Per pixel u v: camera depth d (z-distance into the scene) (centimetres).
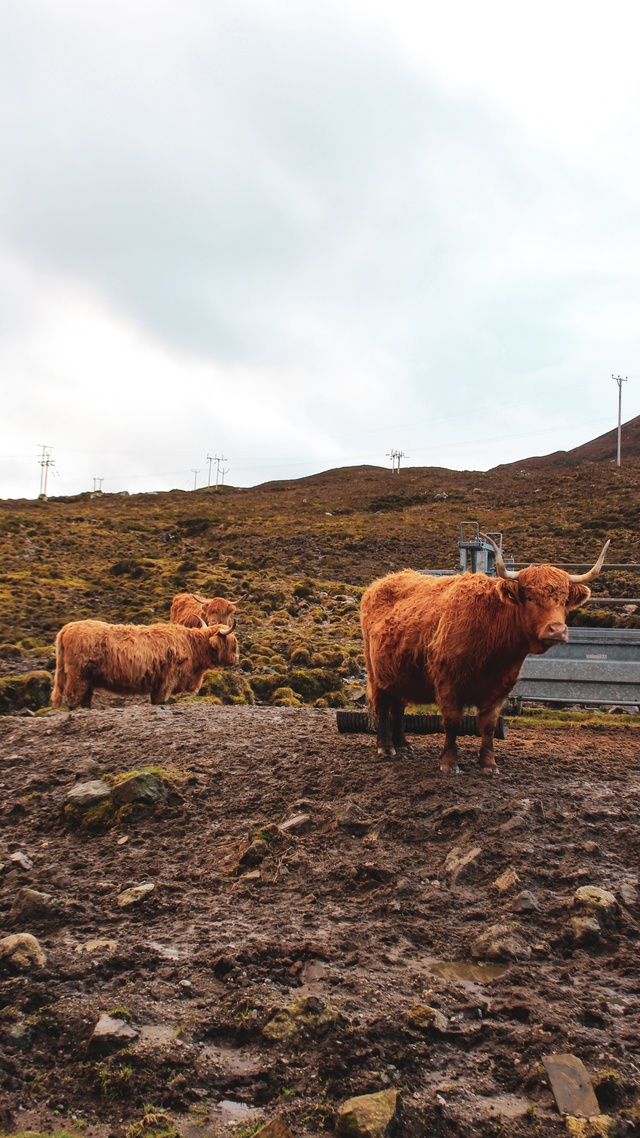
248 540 5256
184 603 1988
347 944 469
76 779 735
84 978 434
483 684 712
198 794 696
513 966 448
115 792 672
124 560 3800
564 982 433
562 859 561
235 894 539
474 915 503
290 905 523
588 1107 342
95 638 1237
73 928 492
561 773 732
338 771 730
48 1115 344
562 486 7769
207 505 8256
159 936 481
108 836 637
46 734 885
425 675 739
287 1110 348
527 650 698
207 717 941
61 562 3881
